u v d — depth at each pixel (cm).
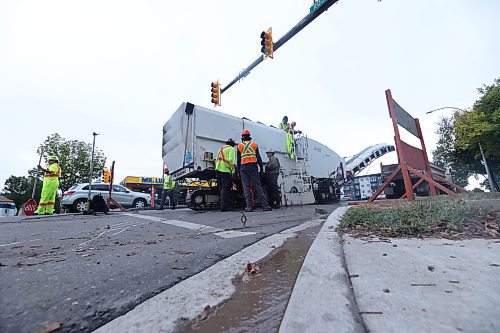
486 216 252
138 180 2094
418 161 611
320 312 94
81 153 2561
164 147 902
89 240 302
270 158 886
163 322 102
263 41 917
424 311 89
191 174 796
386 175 1182
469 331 76
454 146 1883
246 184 731
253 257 201
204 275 160
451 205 292
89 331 96
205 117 780
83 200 1206
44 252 235
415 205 329
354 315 90
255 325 98
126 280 154
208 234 330
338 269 140
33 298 127
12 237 332
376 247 186
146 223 494
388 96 526
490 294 99
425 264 140
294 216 546
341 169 1441
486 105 1548
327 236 239
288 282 144
